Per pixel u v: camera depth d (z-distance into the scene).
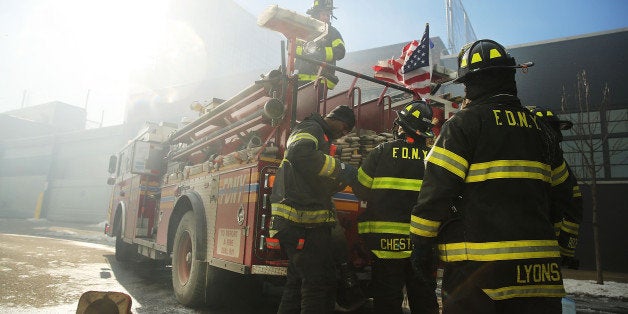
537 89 12.30
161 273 6.63
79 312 1.74
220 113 4.43
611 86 11.38
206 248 3.81
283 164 2.62
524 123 1.63
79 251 9.38
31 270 6.08
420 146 2.70
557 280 1.46
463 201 1.60
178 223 4.73
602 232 10.98
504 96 1.68
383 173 2.61
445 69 4.23
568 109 11.80
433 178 1.60
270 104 3.12
